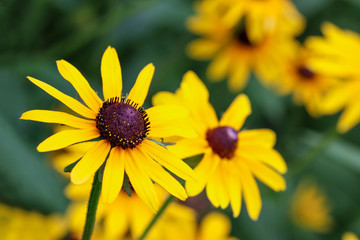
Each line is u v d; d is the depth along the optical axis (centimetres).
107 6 62
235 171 39
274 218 66
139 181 34
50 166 50
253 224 63
